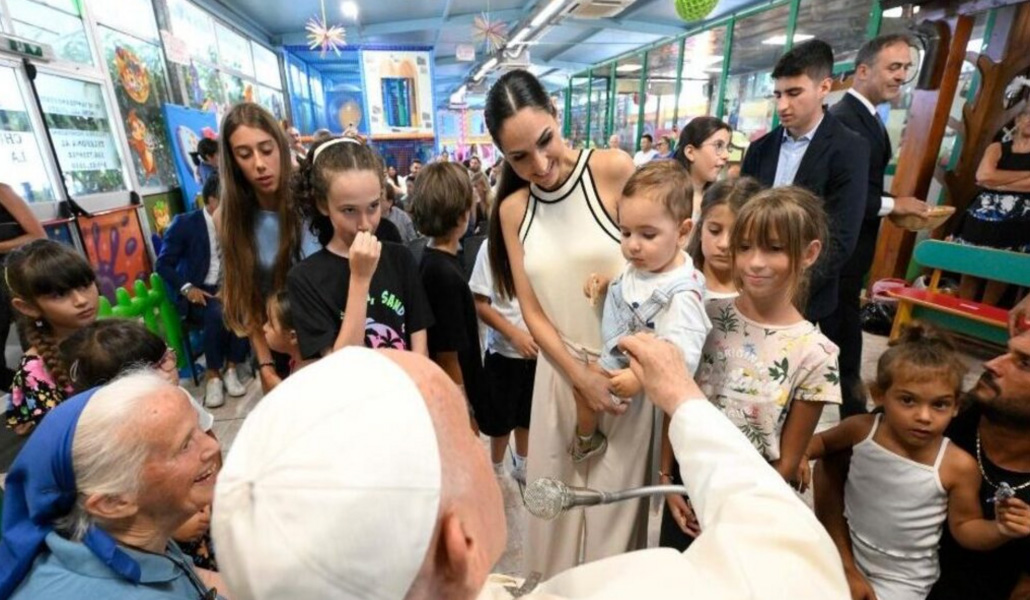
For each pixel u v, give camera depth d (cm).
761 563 46
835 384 100
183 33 507
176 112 423
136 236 366
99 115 347
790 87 183
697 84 623
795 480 112
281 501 35
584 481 124
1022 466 98
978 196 321
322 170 114
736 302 110
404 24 938
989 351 292
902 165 356
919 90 337
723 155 223
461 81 1723
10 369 232
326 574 34
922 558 109
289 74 945
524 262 118
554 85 1841
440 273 163
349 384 40
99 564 74
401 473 36
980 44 351
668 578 48
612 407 107
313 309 121
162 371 120
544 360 126
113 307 254
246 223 150
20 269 133
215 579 107
